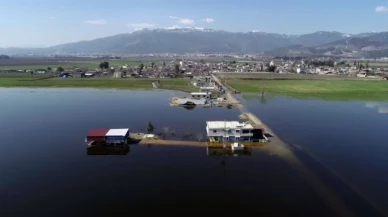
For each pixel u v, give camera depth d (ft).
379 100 446.60
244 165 197.98
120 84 604.90
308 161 205.67
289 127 291.99
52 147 231.50
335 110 374.84
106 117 329.72
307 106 400.06
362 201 152.66
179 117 331.77
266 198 154.81
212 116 337.52
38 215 138.92
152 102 425.28
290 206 147.33
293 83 637.71
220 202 150.71
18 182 171.53
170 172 186.50
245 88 560.20
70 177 178.70
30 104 404.77
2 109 370.94
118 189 163.94
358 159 209.77
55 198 153.99
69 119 319.88
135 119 320.91
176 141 245.65
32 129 280.72
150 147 231.91
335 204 149.48
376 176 182.39
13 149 226.38
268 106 399.44
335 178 179.11
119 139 233.35
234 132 245.24
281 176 181.06
